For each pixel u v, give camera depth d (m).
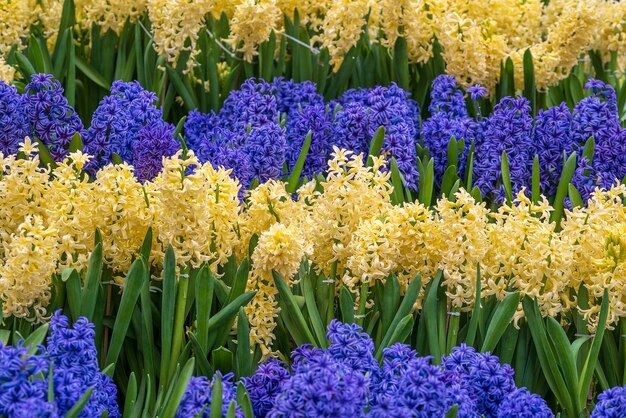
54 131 4.11
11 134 4.00
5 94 3.98
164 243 3.26
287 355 3.30
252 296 3.10
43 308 3.13
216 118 4.97
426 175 4.12
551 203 4.52
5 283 3.01
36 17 5.64
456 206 3.19
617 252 3.24
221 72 5.53
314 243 3.40
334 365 2.57
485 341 3.17
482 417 2.88
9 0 5.40
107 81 5.38
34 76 4.14
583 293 3.29
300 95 5.09
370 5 5.70
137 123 4.27
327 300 3.35
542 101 5.53
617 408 2.79
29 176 3.30
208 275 3.05
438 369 2.66
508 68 5.24
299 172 4.18
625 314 3.25
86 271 3.27
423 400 2.60
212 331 3.14
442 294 3.28
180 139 4.57
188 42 5.30
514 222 3.31
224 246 3.28
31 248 2.99
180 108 5.41
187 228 3.08
